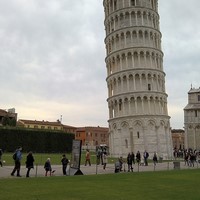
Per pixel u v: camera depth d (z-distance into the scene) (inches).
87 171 1656.0
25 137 3467.0
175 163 1892.2
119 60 3518.7
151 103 3380.9
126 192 836.6
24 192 799.1
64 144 3786.9
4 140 3304.6
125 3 3595.0
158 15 3772.1
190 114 5452.8
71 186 928.9
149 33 3540.8
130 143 3272.6
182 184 1022.4
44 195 763.4
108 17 3757.4
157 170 1750.7
